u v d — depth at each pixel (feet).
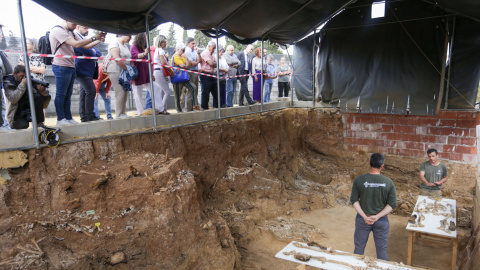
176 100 26.78
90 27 18.43
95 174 16.53
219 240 18.99
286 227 24.39
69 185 15.48
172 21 23.45
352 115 36.35
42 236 14.05
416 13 31.07
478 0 23.94
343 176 33.68
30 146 15.61
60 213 15.01
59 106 18.92
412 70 31.68
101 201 15.72
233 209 24.49
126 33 20.51
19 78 16.07
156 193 16.71
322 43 36.45
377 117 34.99
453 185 30.14
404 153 33.91
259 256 21.04
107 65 21.75
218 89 28.14
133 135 20.26
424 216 19.51
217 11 24.17
